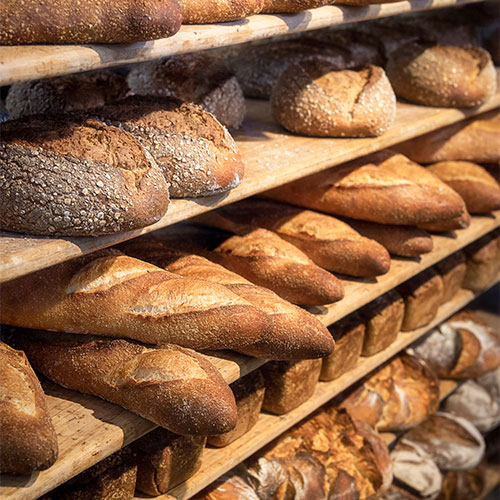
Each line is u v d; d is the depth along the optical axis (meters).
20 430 0.98
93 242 1.09
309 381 1.69
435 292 2.13
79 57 1.00
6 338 1.33
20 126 1.11
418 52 2.06
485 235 2.47
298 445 1.75
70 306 1.22
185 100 1.51
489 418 2.49
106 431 1.15
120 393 1.19
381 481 1.77
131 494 1.34
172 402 1.13
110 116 1.28
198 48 1.21
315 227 1.70
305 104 1.70
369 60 2.29
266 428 1.62
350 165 1.80
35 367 1.28
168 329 1.20
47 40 1.00
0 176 1.05
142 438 1.34
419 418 2.13
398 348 2.06
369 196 1.76
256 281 1.55
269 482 1.66
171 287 1.23
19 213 1.05
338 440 1.82
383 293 1.80
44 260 1.02
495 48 2.63
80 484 1.25
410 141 2.21
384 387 2.11
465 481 2.41
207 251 1.60
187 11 1.24
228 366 1.35
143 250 1.47
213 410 1.13
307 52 2.10
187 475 1.42
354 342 1.84
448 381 2.46
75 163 1.06
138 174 1.12
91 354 1.23
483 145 2.21
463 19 2.63
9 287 1.23
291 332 1.36
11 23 0.96
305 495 1.66
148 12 1.04
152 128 1.26
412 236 1.88
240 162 1.33
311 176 1.79
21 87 1.54
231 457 1.51
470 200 2.20
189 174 1.25
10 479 1.01
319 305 1.57
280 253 1.55
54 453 1.00
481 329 2.52
